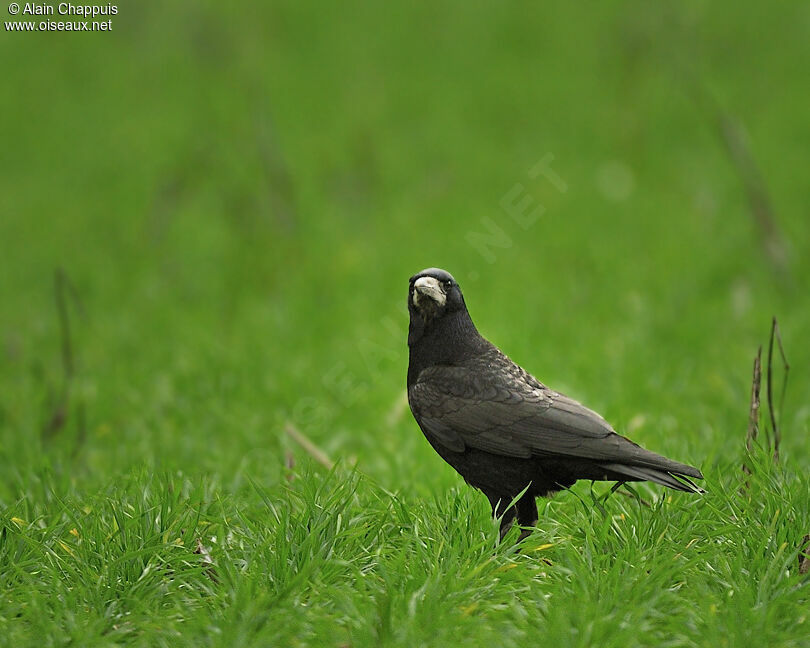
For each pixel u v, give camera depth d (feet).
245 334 54.24
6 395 45.60
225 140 86.07
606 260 61.82
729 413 38.14
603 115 90.38
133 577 24.77
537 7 114.42
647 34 98.53
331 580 24.43
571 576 23.82
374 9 117.08
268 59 105.60
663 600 22.85
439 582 23.16
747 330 49.62
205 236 71.10
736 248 61.36
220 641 21.31
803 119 85.66
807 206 69.05
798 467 28.50
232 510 28.71
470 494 29.71
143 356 51.42
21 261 70.64
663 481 26.18
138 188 82.58
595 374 43.91
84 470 35.94
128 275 66.59
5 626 22.68
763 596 22.68
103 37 114.21
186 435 39.27
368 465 36.63
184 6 115.03
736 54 99.35
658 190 75.46
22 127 98.43
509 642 20.99
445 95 97.71
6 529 26.04
